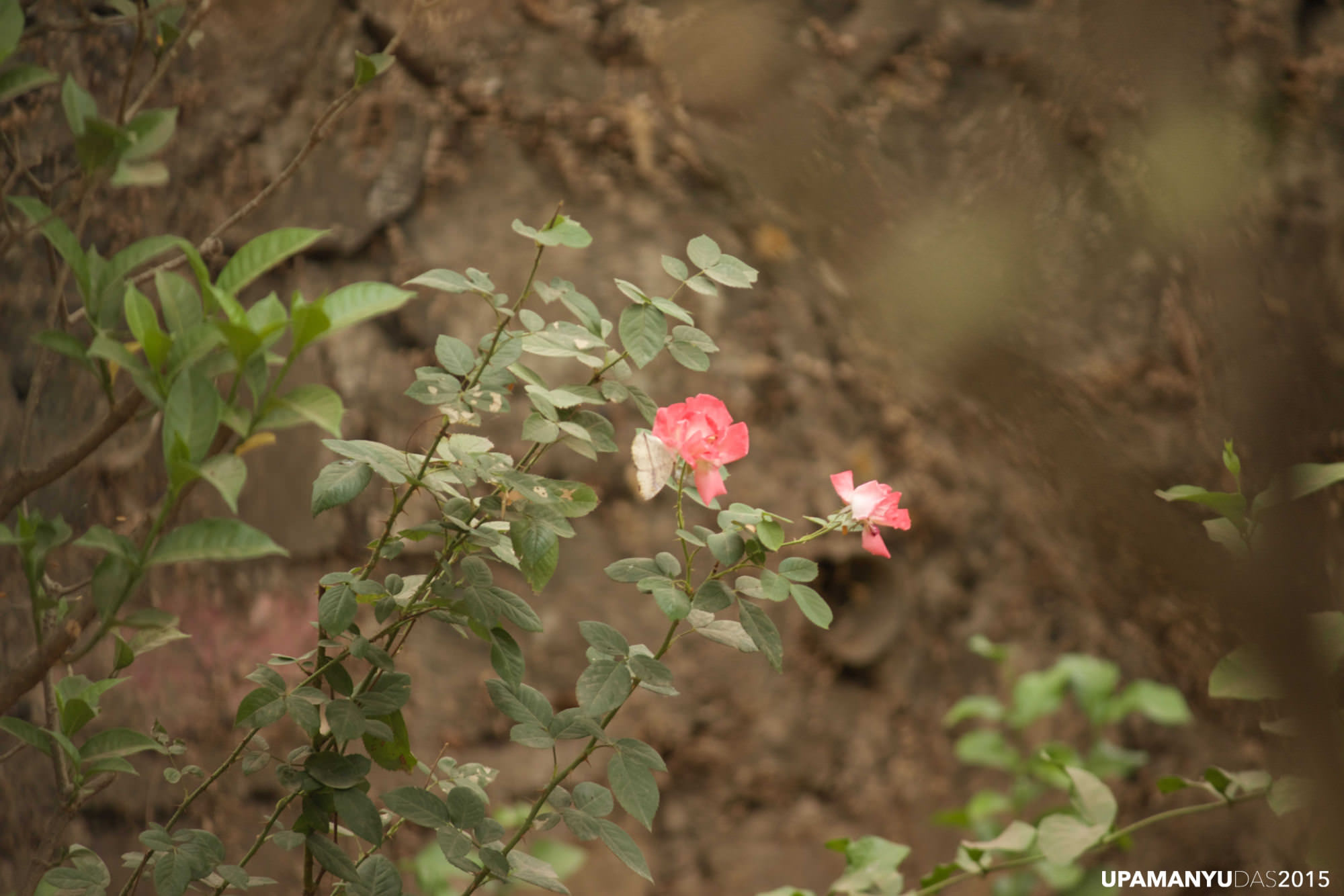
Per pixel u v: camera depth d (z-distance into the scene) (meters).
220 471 2.64
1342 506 3.44
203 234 3.72
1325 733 3.00
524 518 2.83
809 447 4.15
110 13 3.51
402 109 4.09
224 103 3.85
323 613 2.80
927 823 4.04
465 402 2.82
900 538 4.22
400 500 2.85
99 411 3.46
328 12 4.09
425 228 4.00
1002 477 4.39
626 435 3.97
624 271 4.10
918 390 4.40
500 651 2.82
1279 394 4.18
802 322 4.29
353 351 3.81
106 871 2.85
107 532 2.65
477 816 2.84
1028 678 3.79
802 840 3.89
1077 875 3.39
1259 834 4.02
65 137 3.42
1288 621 3.00
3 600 3.40
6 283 3.45
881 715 4.08
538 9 4.40
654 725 3.86
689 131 4.44
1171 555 4.34
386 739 2.82
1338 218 4.34
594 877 3.66
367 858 2.84
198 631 3.55
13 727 2.76
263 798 3.51
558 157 4.22
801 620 4.07
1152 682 4.21
